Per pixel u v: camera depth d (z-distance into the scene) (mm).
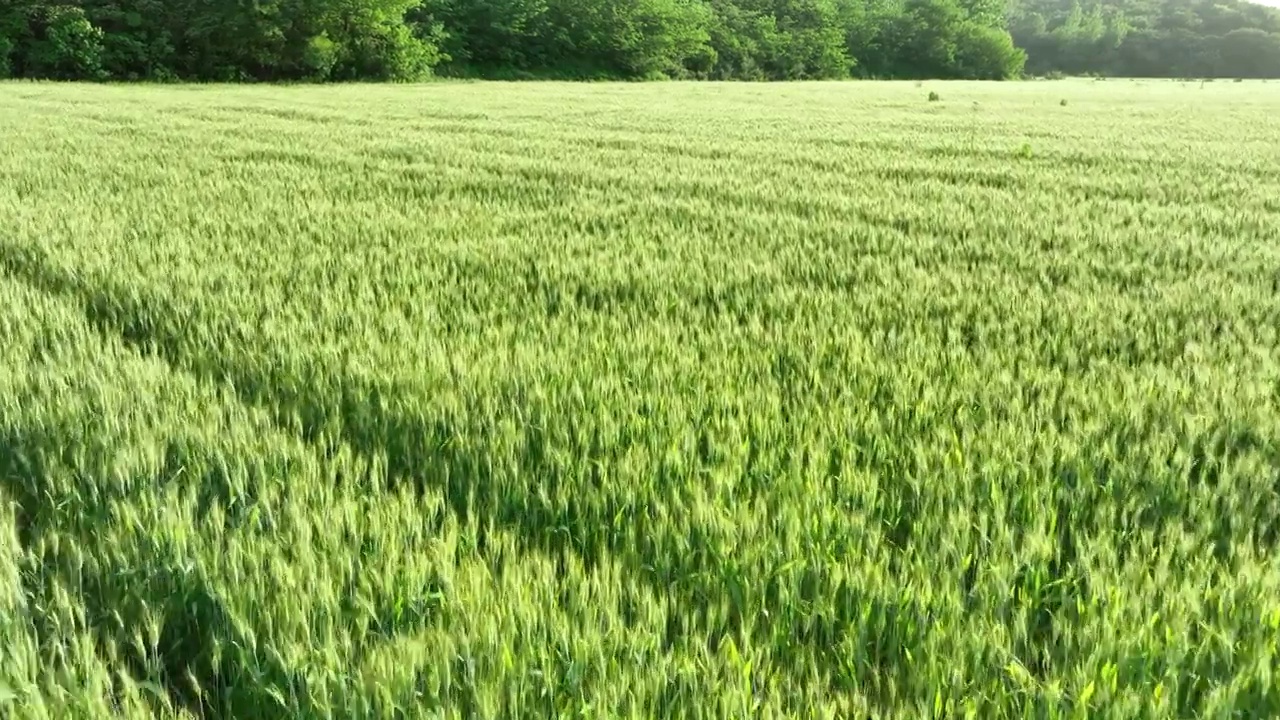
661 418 3369
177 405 3508
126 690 1909
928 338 4641
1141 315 4992
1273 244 7484
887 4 94938
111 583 2400
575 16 60438
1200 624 2121
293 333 4445
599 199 9812
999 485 2873
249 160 12945
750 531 2551
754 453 3205
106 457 3047
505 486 2936
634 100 33875
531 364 3963
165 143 14930
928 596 2225
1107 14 145000
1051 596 2344
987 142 17641
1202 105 35781
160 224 7789
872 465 3113
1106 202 9898
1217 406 3598
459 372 3865
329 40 44281
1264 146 17109
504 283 5801
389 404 3598
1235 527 2678
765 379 3930
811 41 80375
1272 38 127312
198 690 1988
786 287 5727
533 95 35531
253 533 2576
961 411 3451
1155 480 2928
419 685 1981
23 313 4727
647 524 2645
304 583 2324
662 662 1985
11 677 1941
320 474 3002
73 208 8445
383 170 12023
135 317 4984
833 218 8852
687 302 5352
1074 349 4445
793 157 14547
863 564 2389
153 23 41000
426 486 2857
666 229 7887
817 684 1939
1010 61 94062
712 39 73438
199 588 2361
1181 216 8867
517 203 9406
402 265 6184
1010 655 2053
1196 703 1972
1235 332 4688
